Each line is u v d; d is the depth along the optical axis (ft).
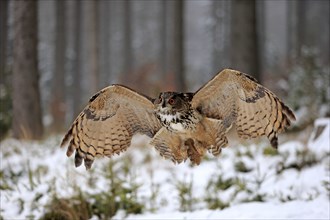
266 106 38.04
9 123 121.19
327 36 390.42
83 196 59.16
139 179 70.79
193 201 60.39
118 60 401.70
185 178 69.00
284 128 38.40
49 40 373.40
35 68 118.62
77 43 270.05
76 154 41.81
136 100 39.50
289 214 49.14
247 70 126.31
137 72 215.92
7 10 224.53
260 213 50.06
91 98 39.06
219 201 59.00
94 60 176.14
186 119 37.55
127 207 58.75
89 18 178.50
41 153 88.89
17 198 58.90
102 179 66.33
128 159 74.49
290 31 312.09
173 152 39.55
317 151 68.39
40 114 118.62
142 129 41.42
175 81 183.21
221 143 39.27
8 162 74.64
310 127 98.68
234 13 128.98
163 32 336.49
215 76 35.99
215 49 346.95
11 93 124.16
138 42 448.24
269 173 67.00
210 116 38.32
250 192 60.03
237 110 38.83
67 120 209.97
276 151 72.54
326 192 57.41
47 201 57.82
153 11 458.09
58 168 75.36
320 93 113.60
